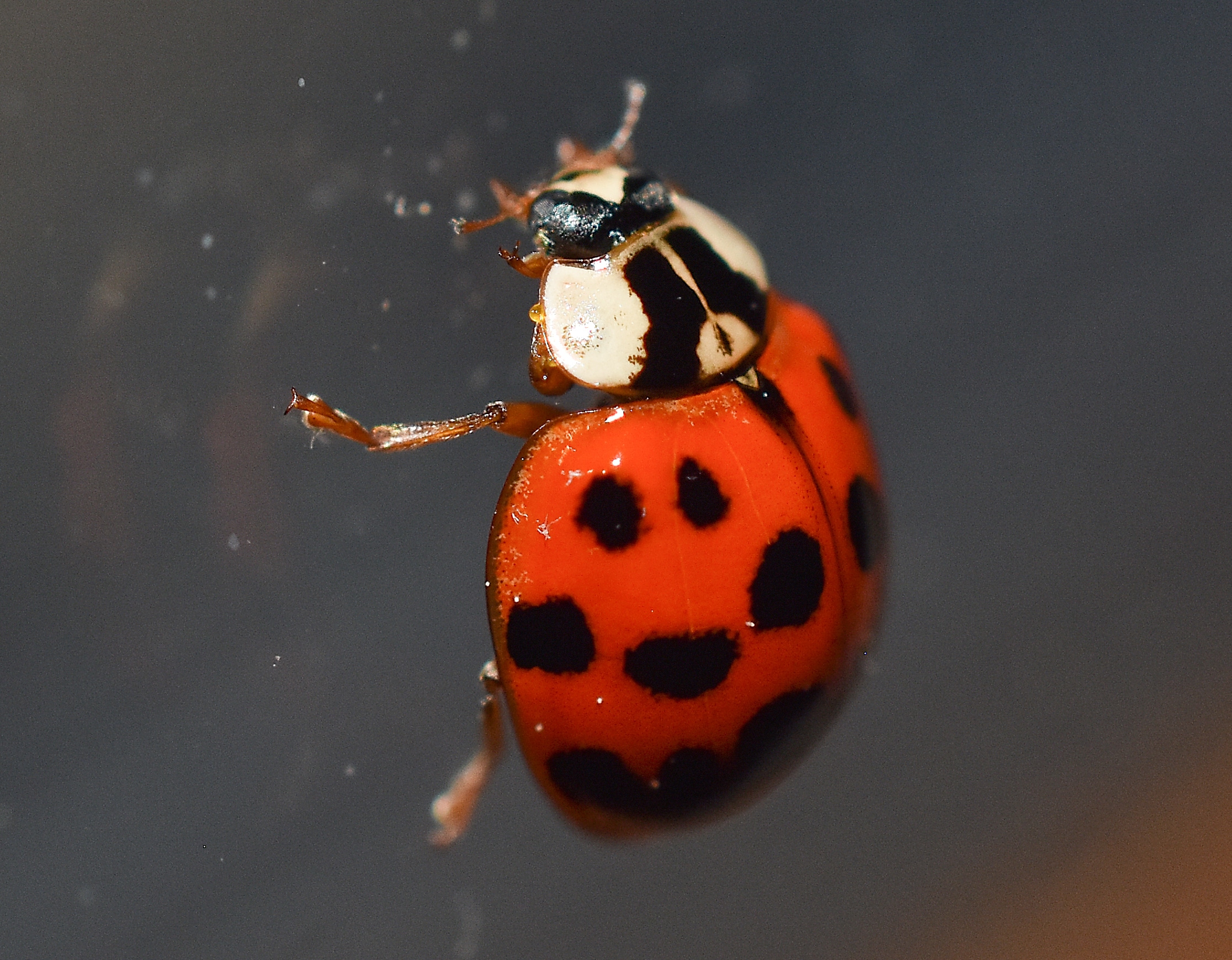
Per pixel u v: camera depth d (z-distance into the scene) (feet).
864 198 0.20
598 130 0.17
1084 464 0.18
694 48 0.19
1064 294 0.20
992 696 0.17
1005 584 0.17
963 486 0.18
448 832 0.15
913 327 0.20
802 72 0.20
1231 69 0.22
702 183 0.19
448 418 0.15
